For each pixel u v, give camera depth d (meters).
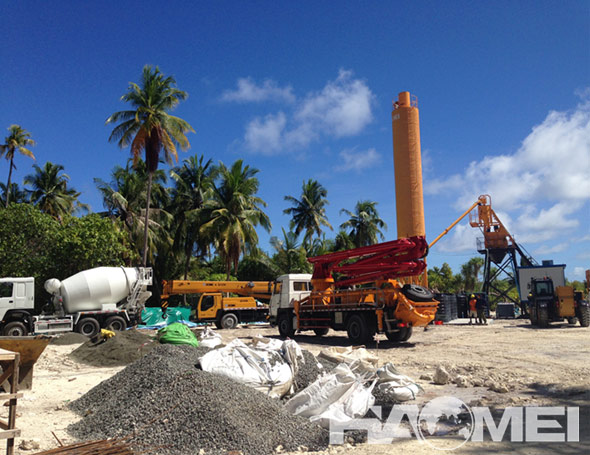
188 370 6.71
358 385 7.07
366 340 16.75
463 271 62.03
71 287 21.08
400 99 41.28
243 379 7.29
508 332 19.92
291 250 44.00
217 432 5.36
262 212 38.47
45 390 9.01
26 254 25.69
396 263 16.75
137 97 29.77
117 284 21.83
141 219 34.91
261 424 5.77
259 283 27.91
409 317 15.91
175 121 30.55
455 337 18.39
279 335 21.36
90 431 5.97
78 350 13.64
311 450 5.39
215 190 36.00
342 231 46.81
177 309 27.39
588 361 11.18
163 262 39.72
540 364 10.95
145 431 5.54
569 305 22.52
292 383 7.85
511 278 42.19
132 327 22.48
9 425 4.45
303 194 48.12
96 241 26.42
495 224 39.28
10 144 37.25
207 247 38.12
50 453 4.43
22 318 19.56
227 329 26.22
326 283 19.72
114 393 7.13
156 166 29.62
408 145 40.50
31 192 40.41
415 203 40.06
